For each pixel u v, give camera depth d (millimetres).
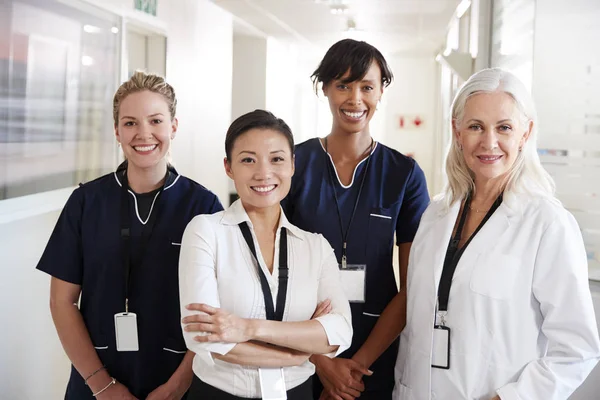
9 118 2756
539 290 1554
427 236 1811
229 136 1610
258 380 1527
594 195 2613
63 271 1908
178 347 1923
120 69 4102
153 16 4738
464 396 1602
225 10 7004
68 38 3344
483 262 1614
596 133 2623
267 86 9266
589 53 2643
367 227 2176
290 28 8414
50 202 3127
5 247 2688
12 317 2748
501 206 1659
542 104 2809
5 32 2719
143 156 1876
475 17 4867
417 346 1717
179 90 5531
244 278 1566
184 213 1960
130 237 1916
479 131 1646
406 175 2223
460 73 4477
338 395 2029
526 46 3189
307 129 14188
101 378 1870
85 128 3596
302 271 1628
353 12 6930
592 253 2619
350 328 1623
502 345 1576
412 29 8180
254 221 1656
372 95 2127
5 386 2686
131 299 1897
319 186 2217
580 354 1483
